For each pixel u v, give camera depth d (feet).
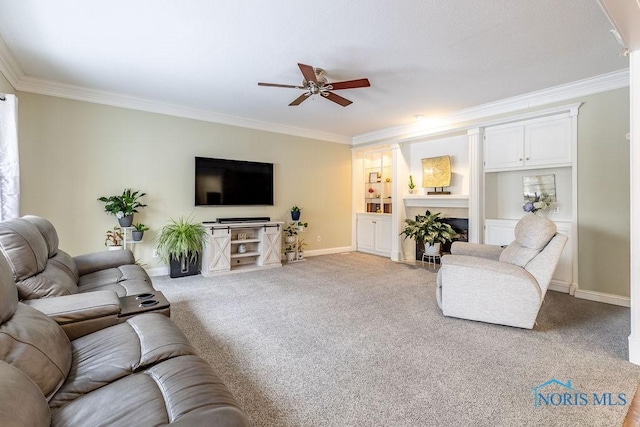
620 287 10.86
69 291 6.23
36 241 6.25
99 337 4.78
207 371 3.98
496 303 8.61
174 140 14.79
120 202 12.78
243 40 8.61
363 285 13.01
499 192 15.10
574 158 11.81
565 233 12.09
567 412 5.21
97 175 12.98
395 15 7.41
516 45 8.81
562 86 11.80
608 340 7.85
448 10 7.22
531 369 6.50
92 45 8.93
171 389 3.50
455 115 15.46
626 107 10.70
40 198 11.84
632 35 6.08
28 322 3.94
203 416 2.68
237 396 5.59
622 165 10.82
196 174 15.29
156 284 13.01
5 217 8.52
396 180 18.63
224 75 11.06
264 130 17.70
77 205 12.59
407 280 13.84
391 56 9.48
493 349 7.38
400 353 7.20
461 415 5.13
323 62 9.90
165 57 9.66
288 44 8.81
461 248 11.24
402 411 5.22
